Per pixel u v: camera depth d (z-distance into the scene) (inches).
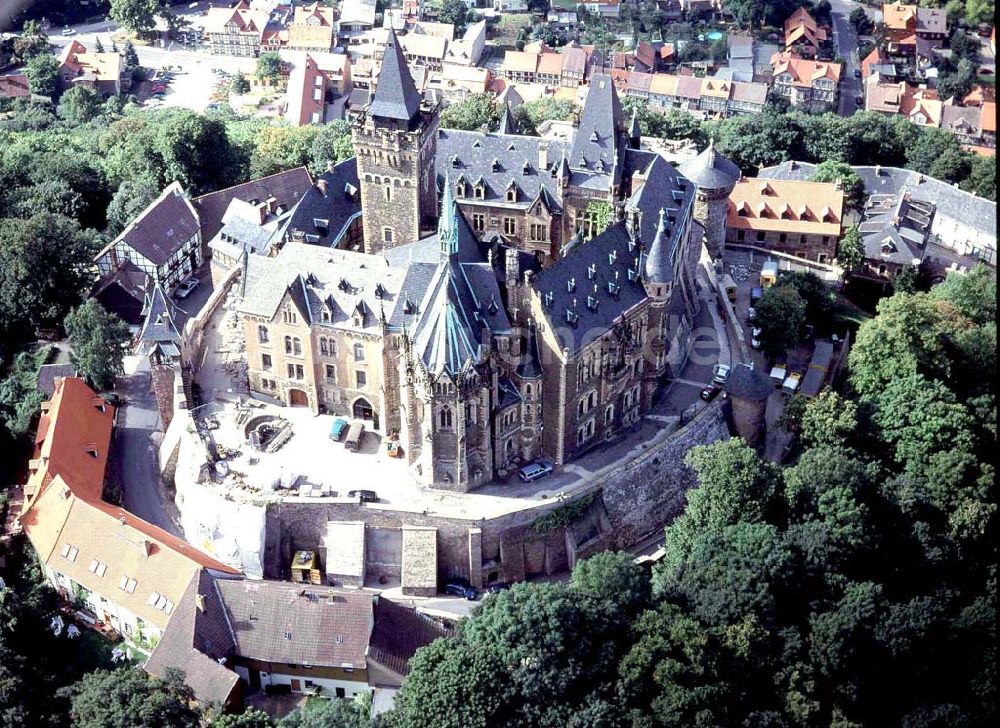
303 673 5034.5
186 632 4918.8
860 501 5620.1
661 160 7071.9
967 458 5841.5
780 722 4562.0
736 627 4758.9
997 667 4746.6
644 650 4611.2
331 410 6417.3
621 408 6264.8
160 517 6067.9
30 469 5974.4
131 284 7598.4
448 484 5797.2
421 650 4724.4
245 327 6304.1
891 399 6215.6
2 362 7135.8
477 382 5531.5
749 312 7347.4
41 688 4845.0
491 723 4515.3
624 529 5994.1
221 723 4404.5
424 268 5856.3
